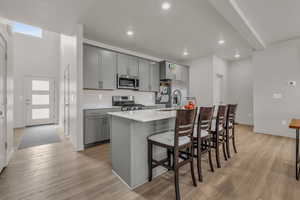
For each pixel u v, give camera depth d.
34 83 5.53
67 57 3.87
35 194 1.60
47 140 3.62
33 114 5.52
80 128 2.95
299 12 2.57
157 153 2.04
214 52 4.82
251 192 1.64
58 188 1.71
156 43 4.02
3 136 2.16
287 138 3.78
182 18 2.72
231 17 2.50
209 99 5.11
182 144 1.62
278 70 3.99
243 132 4.44
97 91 3.71
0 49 2.08
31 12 2.42
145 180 1.86
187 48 4.41
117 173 1.98
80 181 1.85
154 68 4.73
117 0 2.20
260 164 2.33
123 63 3.88
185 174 2.04
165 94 5.01
